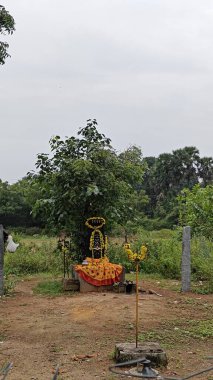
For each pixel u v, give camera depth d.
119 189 13.44
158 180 65.75
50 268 16.62
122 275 12.41
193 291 12.44
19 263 16.34
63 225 13.71
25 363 6.69
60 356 7.00
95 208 13.42
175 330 8.48
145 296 11.48
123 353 6.48
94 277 12.20
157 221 43.41
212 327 8.69
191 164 66.12
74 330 8.38
